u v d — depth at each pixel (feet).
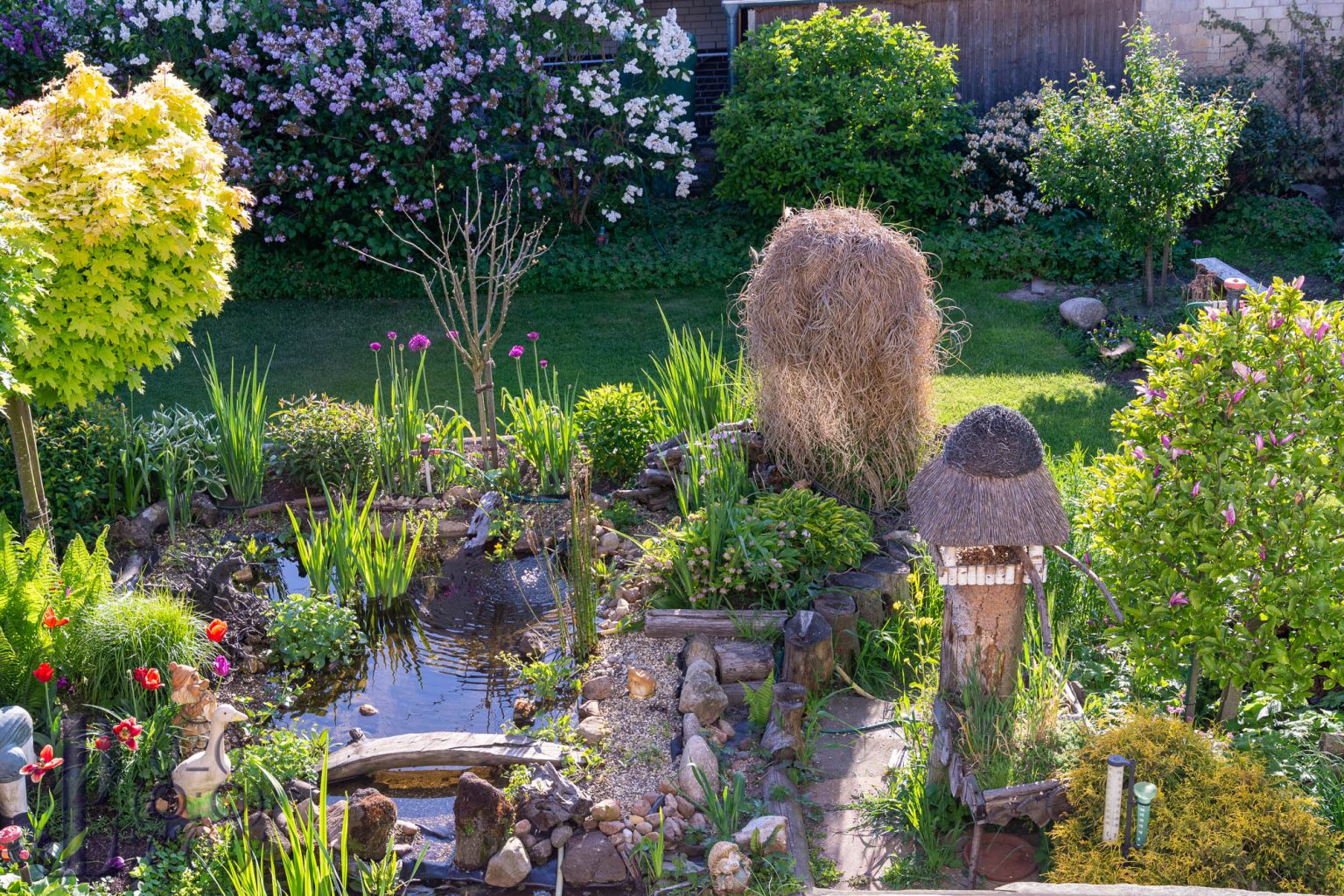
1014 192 47.03
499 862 14.28
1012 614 14.71
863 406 22.63
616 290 44.80
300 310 42.91
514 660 20.10
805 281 22.26
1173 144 37.01
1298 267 43.16
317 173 42.93
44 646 17.17
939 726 15.20
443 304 43.11
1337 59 48.98
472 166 43.57
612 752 16.96
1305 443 16.06
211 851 14.61
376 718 18.48
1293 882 12.75
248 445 26.11
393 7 41.52
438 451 26.84
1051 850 14.33
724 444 24.25
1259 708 17.30
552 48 45.52
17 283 16.31
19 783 14.52
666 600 20.88
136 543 23.89
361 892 14.07
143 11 42.88
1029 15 49.42
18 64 44.27
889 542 22.13
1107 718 15.90
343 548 22.11
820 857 14.69
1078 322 38.22
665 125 46.21
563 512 25.59
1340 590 15.61
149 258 19.29
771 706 17.12
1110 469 18.16
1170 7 49.32
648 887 14.16
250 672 19.56
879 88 44.14
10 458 23.63
